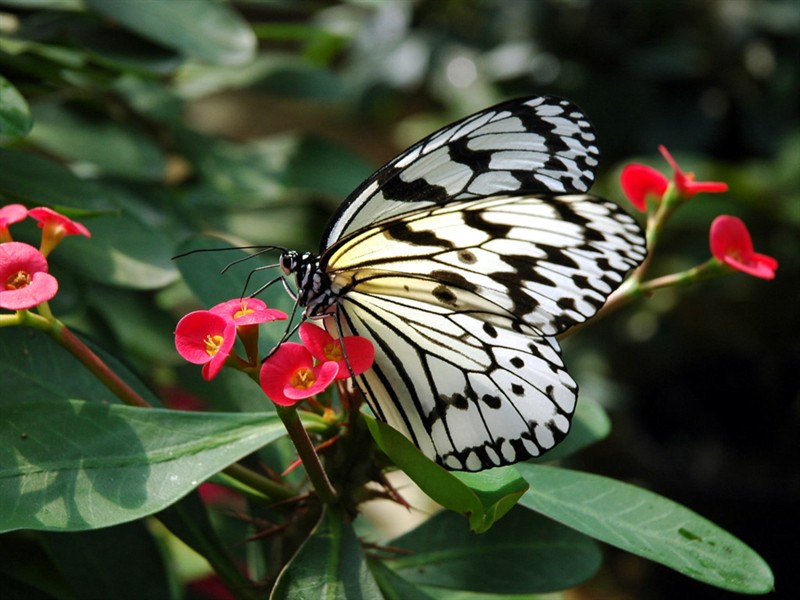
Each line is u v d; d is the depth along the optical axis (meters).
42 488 0.41
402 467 0.41
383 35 1.24
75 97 0.55
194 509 0.46
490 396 0.43
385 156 1.38
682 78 1.17
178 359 0.55
